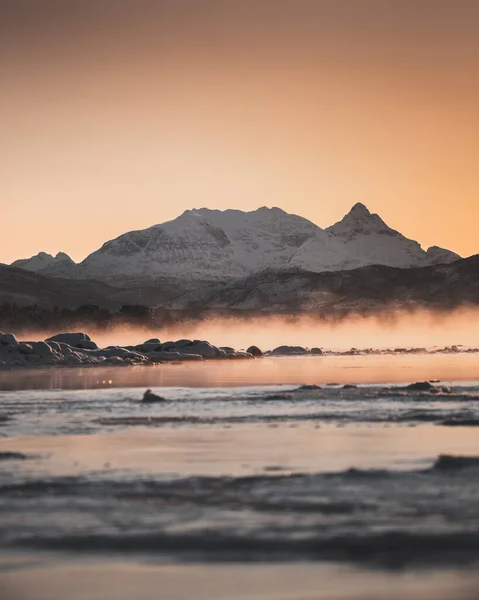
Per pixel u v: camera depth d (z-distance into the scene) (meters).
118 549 24.27
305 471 33.22
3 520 26.88
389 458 35.62
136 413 52.44
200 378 87.38
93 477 32.50
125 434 43.25
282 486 30.70
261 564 23.12
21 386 77.31
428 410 51.44
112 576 22.48
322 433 42.75
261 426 45.69
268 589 21.58
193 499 29.12
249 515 27.16
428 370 99.81
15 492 30.22
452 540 24.58
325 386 71.56
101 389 72.25
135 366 121.38
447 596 21.06
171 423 47.38
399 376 87.56
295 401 58.00
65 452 37.94
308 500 28.77
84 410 54.50
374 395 60.56
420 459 35.31
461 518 26.55
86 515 27.34
